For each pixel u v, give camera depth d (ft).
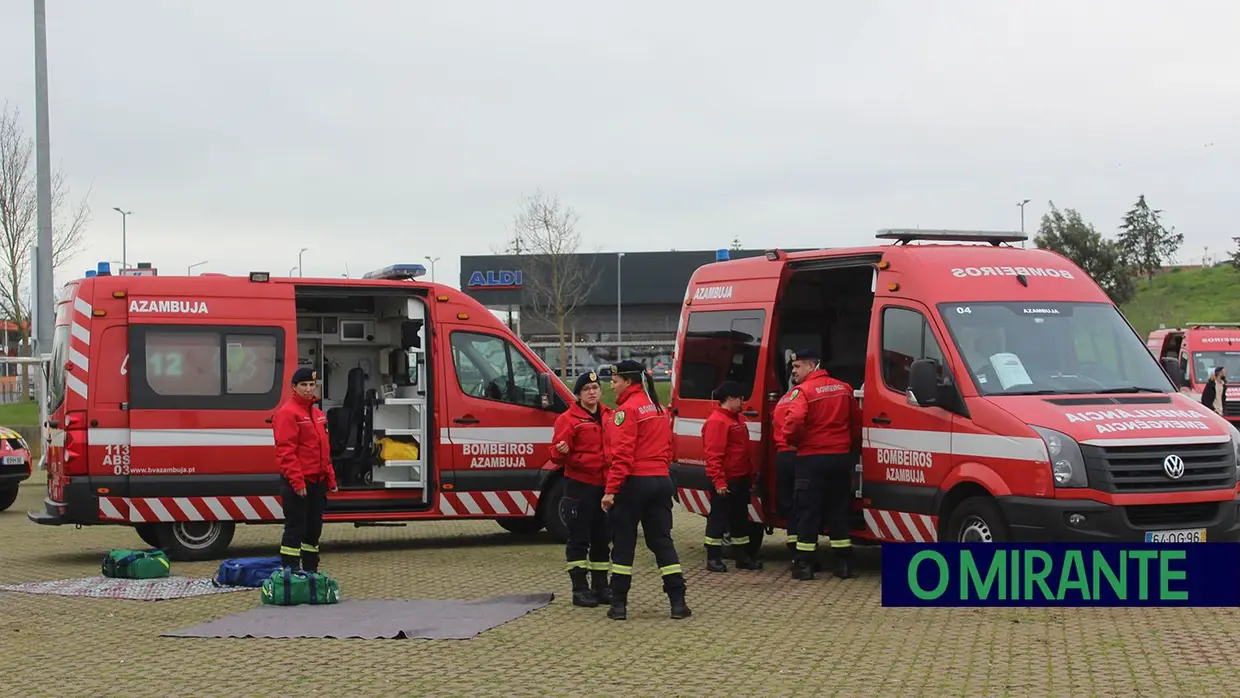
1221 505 33.47
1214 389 82.07
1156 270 240.12
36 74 70.13
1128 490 32.65
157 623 32.12
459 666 26.73
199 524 44.50
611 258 194.59
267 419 44.32
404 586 38.45
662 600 35.12
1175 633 29.19
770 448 42.73
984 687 24.39
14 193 105.70
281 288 45.09
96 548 49.03
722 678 25.45
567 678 25.58
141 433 43.04
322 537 53.21
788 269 42.80
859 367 45.27
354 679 25.64
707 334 45.65
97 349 43.01
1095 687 24.22
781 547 48.26
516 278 189.37
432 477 47.19
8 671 26.81
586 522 34.01
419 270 48.47
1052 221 173.58
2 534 53.98
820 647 28.43
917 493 36.81
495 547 48.91
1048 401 34.65
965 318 36.88
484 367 48.03
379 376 51.31
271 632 30.45
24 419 98.48
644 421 32.19
